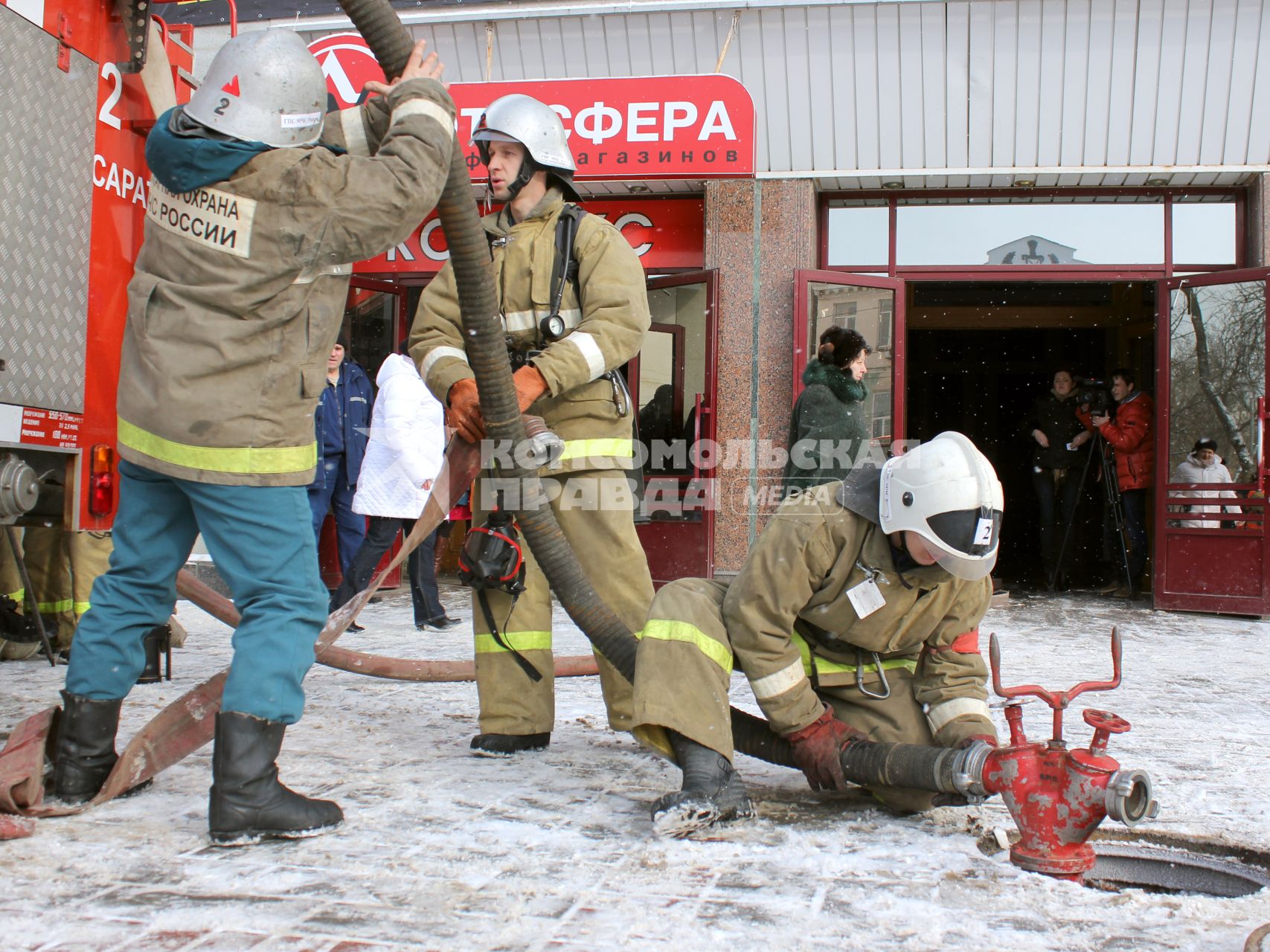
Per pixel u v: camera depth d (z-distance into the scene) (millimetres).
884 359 9531
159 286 2652
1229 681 5473
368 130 2984
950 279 9672
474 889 2324
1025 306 15195
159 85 3818
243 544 2689
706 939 2078
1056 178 9203
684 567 9367
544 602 3697
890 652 3002
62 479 3469
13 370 3195
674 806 2646
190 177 2592
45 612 5406
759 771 3506
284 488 2725
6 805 2709
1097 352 17750
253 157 2574
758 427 9320
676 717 2785
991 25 8750
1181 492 8844
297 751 3564
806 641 3080
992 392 18203
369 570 6688
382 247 2693
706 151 8516
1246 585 8578
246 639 2670
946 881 2439
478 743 3602
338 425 7324
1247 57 8633
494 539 3508
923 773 2686
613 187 9461
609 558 3611
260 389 2646
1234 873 2785
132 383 2715
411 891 2303
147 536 2871
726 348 9359
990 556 2615
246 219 2584
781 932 2121
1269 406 8570
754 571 2832
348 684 4895
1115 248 9539
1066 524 10953
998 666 2551
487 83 8734
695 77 8492
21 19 3203
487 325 3111
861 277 9367
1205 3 8547
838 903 2285
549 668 3688
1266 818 3027
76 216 3441
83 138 3475
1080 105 8883
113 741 2949
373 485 6555
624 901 2270
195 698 3025
